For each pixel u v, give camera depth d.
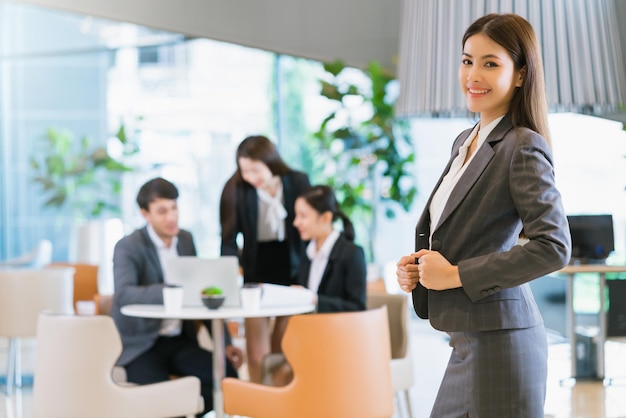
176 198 5.41
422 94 4.84
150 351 5.24
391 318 5.19
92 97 10.91
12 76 11.00
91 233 10.25
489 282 2.43
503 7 4.54
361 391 4.25
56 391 4.43
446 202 2.61
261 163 5.85
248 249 5.95
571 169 7.97
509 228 2.53
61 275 6.56
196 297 5.03
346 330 4.22
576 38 4.59
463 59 2.65
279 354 5.09
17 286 6.44
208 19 7.87
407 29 5.05
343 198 8.90
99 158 10.90
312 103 9.74
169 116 10.55
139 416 4.48
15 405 6.46
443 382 2.72
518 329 2.54
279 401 4.26
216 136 10.38
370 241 9.17
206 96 10.38
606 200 7.88
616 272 6.91
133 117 10.73
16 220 11.10
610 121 7.70
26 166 11.09
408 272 2.67
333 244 5.23
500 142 2.56
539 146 2.47
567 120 7.99
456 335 2.64
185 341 5.36
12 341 6.71
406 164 8.86
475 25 2.62
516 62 2.57
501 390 2.53
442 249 2.59
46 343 4.49
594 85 4.61
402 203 8.88
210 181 10.45
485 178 2.54
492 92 2.57
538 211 2.41
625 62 5.38
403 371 4.97
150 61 10.63
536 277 2.41
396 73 8.24
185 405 4.62
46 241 10.86
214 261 5.00
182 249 5.54
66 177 11.01
